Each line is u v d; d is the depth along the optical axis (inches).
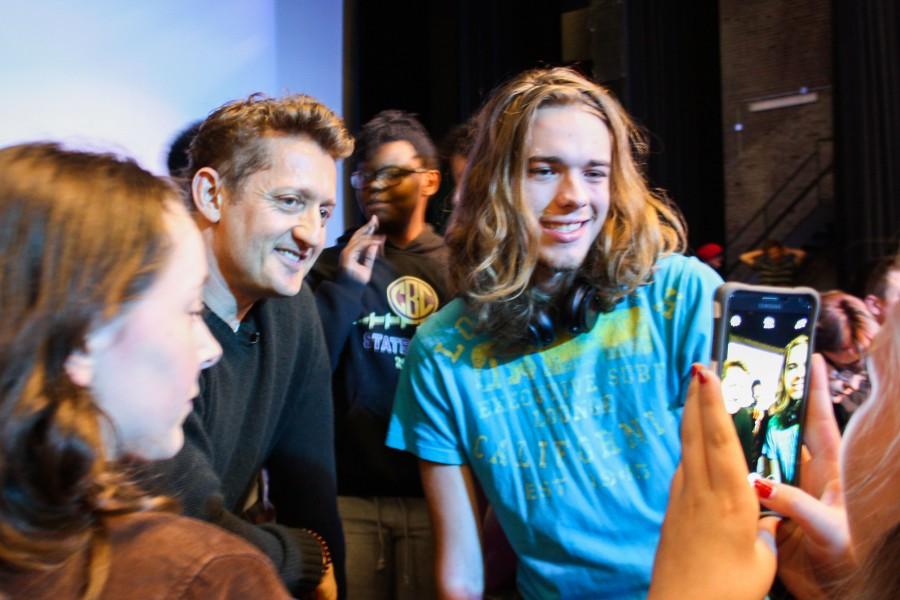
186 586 20.7
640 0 213.8
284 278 46.7
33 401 18.8
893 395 20.8
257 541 42.1
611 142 40.8
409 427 44.2
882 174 166.4
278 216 45.3
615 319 41.2
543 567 41.1
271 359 49.5
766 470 33.4
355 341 75.8
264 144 45.3
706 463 22.0
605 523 40.0
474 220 41.7
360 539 72.8
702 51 220.8
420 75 216.1
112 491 21.0
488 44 209.3
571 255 39.6
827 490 30.9
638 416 40.3
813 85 309.4
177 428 23.0
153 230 20.9
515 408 41.4
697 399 22.6
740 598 20.6
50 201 20.0
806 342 34.0
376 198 82.6
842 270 173.5
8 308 19.2
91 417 19.7
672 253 42.4
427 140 85.5
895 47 164.9
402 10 212.5
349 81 195.0
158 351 21.3
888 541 19.9
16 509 18.9
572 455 40.4
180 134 83.4
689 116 213.8
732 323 33.5
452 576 42.9
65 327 19.4
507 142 40.0
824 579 29.4
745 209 326.0
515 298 40.3
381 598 72.6
